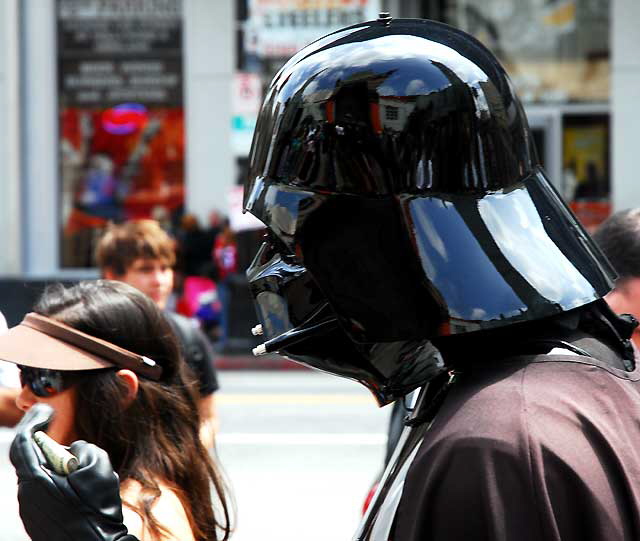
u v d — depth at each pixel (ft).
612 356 6.39
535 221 6.28
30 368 9.62
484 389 5.95
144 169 72.59
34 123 72.28
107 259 19.70
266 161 6.56
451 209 6.11
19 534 24.91
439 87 6.16
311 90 6.32
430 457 5.82
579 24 72.33
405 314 6.07
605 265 6.54
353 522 26.81
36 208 72.33
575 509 5.57
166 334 10.09
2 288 64.34
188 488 9.71
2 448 36.01
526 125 6.64
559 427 5.69
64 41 72.28
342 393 51.78
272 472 32.63
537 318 5.97
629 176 72.28
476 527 5.63
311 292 6.68
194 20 71.92
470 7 72.49
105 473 7.34
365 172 6.15
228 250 62.69
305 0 71.46
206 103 72.13
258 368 61.72
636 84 72.08
